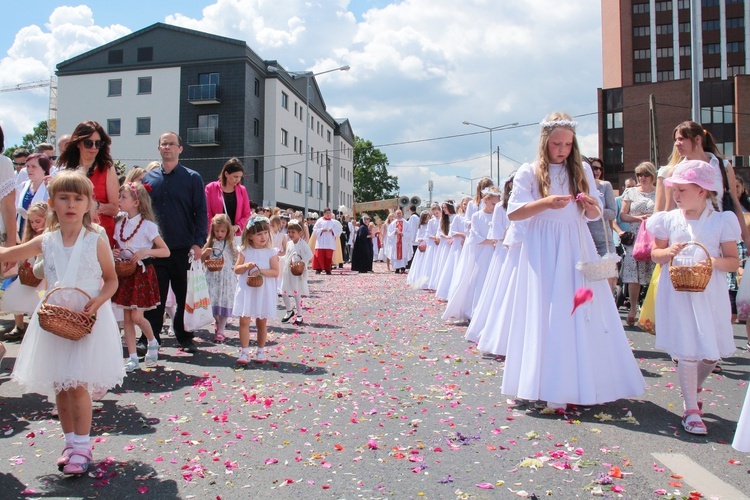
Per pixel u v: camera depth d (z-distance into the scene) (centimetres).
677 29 6519
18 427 406
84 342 333
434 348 695
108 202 567
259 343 619
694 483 312
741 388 515
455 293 880
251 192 4375
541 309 448
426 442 376
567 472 327
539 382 438
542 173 462
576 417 429
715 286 420
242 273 611
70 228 351
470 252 877
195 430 401
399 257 2322
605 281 455
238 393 495
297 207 5141
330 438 384
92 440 380
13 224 417
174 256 658
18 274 613
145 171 691
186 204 663
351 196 7481
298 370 584
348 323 911
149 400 473
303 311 1065
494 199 843
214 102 4206
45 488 309
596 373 435
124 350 672
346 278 1981
